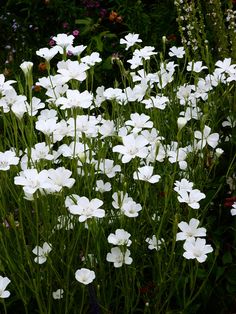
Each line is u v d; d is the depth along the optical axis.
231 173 0.74
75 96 0.57
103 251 0.61
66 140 0.64
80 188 0.63
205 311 0.64
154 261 0.63
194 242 0.54
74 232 0.59
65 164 0.66
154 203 0.65
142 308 0.64
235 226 0.71
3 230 0.61
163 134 0.76
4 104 0.62
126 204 0.57
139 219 0.63
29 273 0.61
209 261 0.65
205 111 0.68
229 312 0.64
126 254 0.56
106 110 0.71
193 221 0.55
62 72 0.62
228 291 0.64
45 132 0.58
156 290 0.60
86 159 0.61
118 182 0.68
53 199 0.59
